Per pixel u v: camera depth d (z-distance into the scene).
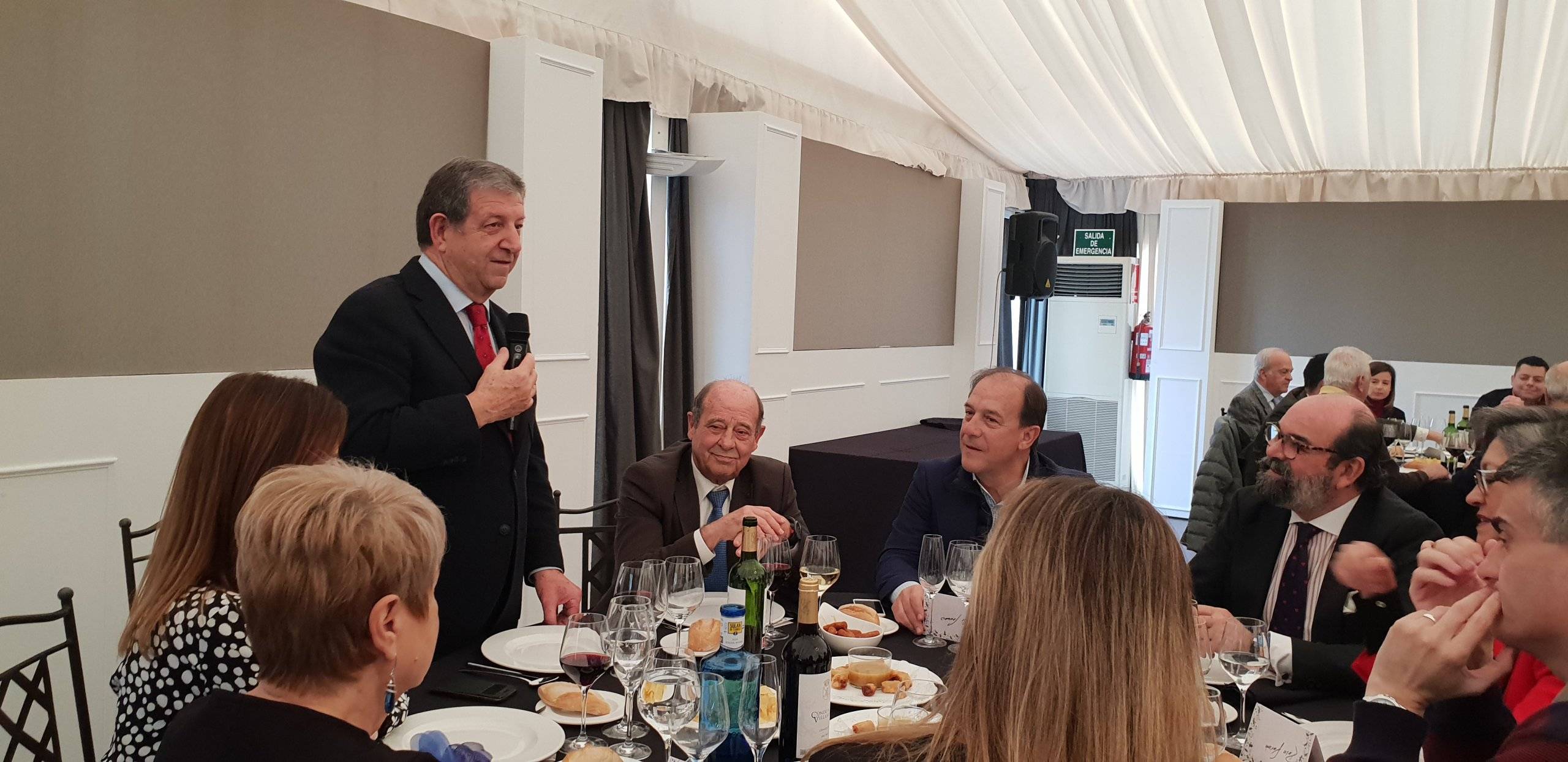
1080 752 0.98
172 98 3.05
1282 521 2.45
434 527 1.22
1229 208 8.46
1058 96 6.76
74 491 2.89
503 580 2.33
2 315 2.72
